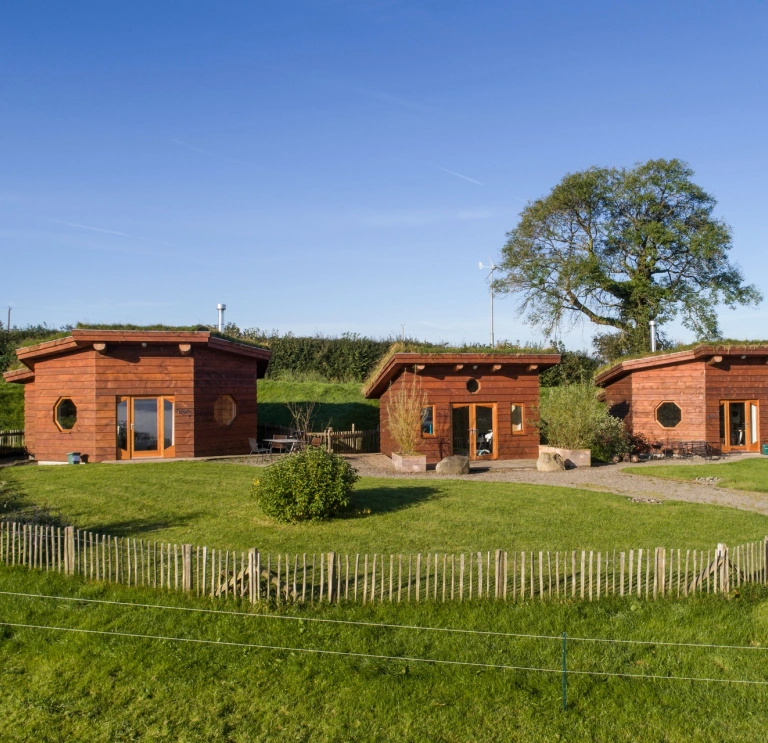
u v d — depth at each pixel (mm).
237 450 24562
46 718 7059
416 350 23672
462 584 8898
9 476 19031
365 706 7035
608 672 7551
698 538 11891
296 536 12055
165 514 13766
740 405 26891
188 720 6953
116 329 21906
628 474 20156
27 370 25344
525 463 23484
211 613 8812
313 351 40688
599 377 30172
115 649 8242
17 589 9977
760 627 8531
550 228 43344
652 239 40156
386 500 15062
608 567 10039
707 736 6512
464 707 6984
